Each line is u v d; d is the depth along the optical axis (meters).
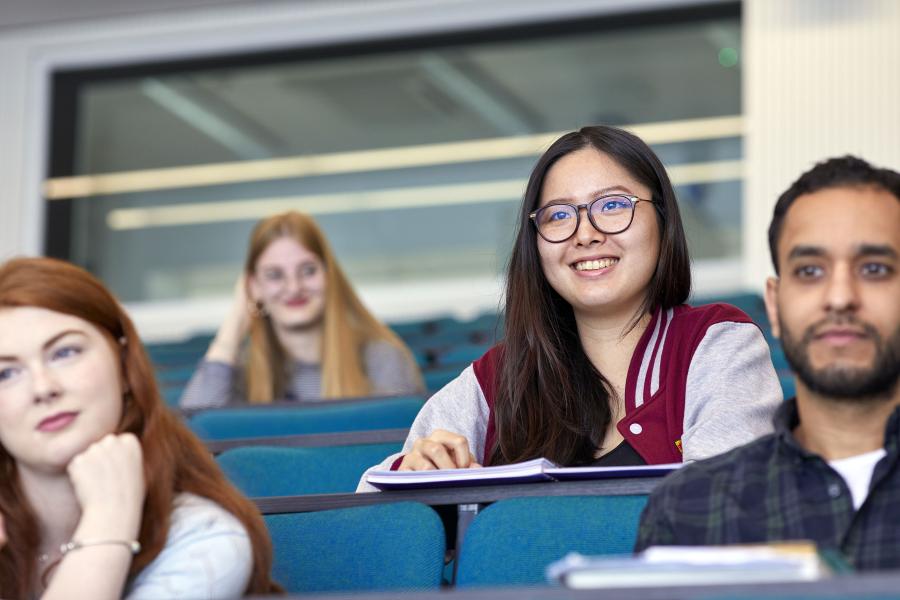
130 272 9.41
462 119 9.20
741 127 8.63
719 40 8.69
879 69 7.81
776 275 1.79
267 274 4.40
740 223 8.59
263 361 4.40
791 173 7.84
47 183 9.20
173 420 1.97
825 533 1.72
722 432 2.35
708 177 8.66
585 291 2.56
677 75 8.79
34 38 9.11
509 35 8.65
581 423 2.54
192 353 6.43
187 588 1.80
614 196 2.59
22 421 1.87
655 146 8.78
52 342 1.89
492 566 1.99
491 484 2.14
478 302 9.02
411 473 2.15
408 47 8.77
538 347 2.60
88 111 9.38
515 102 9.09
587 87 8.96
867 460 1.76
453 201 9.19
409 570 2.04
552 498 2.04
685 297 2.63
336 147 9.37
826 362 1.69
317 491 2.79
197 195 9.46
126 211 9.45
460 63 9.11
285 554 2.13
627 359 2.59
